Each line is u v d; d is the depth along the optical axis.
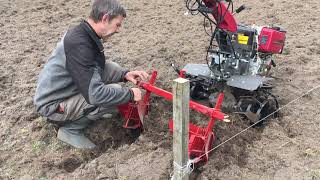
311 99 2.40
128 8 3.87
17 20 3.64
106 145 2.16
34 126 2.21
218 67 2.22
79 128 2.11
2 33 3.38
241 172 1.88
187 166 1.71
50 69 1.96
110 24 1.87
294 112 2.28
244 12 3.67
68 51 1.86
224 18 2.05
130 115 2.12
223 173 1.87
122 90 1.91
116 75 2.17
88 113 2.04
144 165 1.92
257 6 3.80
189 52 3.02
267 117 2.22
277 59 2.89
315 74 2.68
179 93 1.55
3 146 2.10
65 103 2.00
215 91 2.28
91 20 1.86
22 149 2.08
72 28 1.91
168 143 2.07
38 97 2.01
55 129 2.18
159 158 1.96
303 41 3.14
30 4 4.00
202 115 2.24
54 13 3.79
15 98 2.47
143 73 2.17
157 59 2.93
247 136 2.10
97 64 1.95
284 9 3.72
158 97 2.41
